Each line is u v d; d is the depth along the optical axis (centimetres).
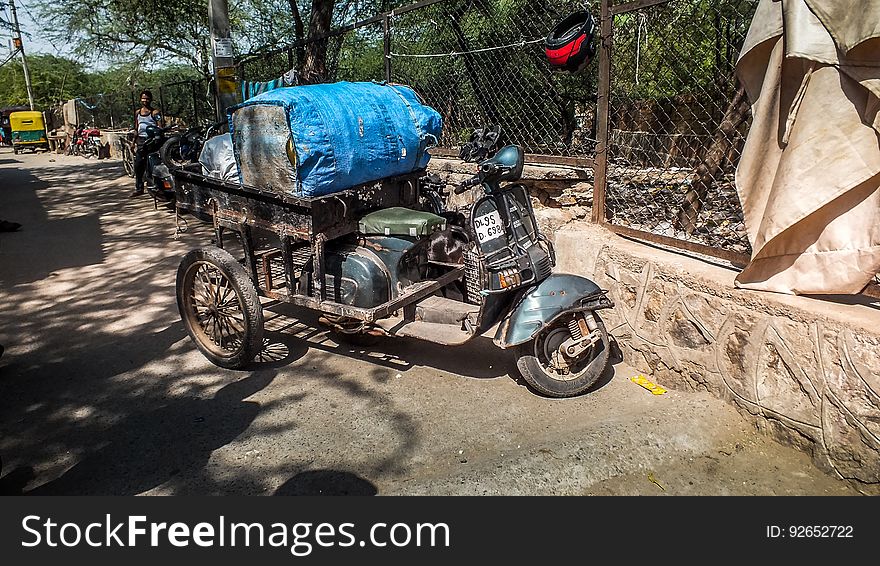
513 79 575
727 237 504
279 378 409
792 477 301
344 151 376
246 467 316
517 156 358
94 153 1992
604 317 431
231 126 392
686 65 545
